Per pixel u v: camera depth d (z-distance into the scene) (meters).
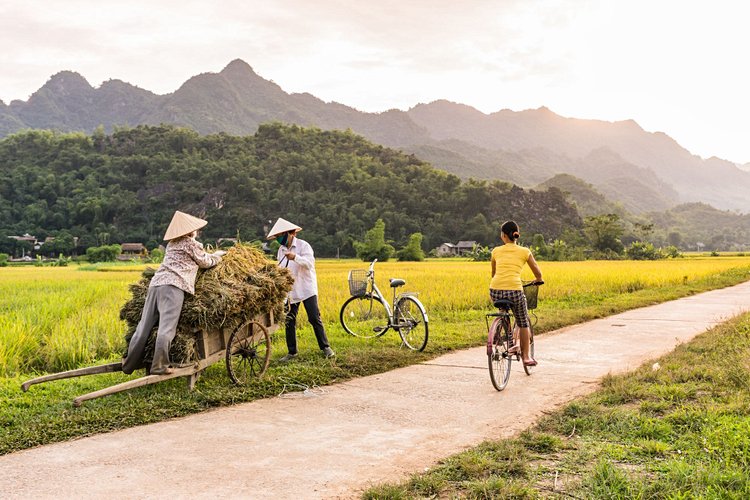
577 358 8.47
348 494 3.69
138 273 40.56
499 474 3.96
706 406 5.26
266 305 6.95
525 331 6.86
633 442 4.54
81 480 3.93
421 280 21.80
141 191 172.12
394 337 10.03
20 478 3.97
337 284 19.17
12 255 136.25
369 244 88.62
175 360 6.06
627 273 27.00
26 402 6.01
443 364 8.02
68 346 8.53
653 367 7.03
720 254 113.19
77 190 166.88
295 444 4.67
